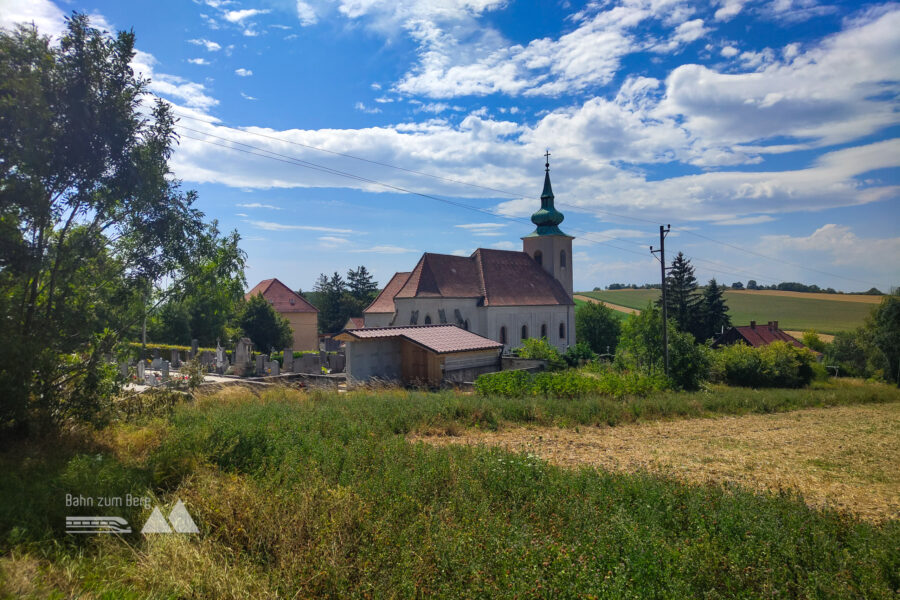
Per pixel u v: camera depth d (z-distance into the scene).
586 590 4.68
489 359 29.23
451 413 16.05
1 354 8.77
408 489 7.45
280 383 21.86
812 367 41.12
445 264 48.97
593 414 18.27
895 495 10.07
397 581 5.03
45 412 9.80
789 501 7.86
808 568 5.71
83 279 10.82
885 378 48.97
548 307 54.16
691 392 28.69
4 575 4.92
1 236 9.13
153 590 5.13
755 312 97.25
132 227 11.30
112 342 11.20
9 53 9.23
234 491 7.04
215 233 12.76
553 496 7.44
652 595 4.87
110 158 10.42
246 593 5.01
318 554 5.54
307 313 63.41
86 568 5.52
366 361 24.38
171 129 11.59
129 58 10.42
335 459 8.93
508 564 5.07
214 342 43.59
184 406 14.59
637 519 6.80
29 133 9.15
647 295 120.38
